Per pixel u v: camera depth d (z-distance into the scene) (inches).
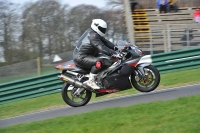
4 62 2192.4
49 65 1201.4
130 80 773.3
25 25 2239.2
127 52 736.3
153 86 733.3
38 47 2206.0
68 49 2204.7
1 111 1005.8
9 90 1154.0
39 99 1088.8
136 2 1801.2
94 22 737.6
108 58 741.3
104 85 740.7
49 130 589.6
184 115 557.3
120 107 663.1
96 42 728.3
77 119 626.2
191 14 1694.1
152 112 600.1
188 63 1163.9
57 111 814.5
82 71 749.3
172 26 1400.1
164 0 1706.4
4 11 2230.6
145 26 1654.8
